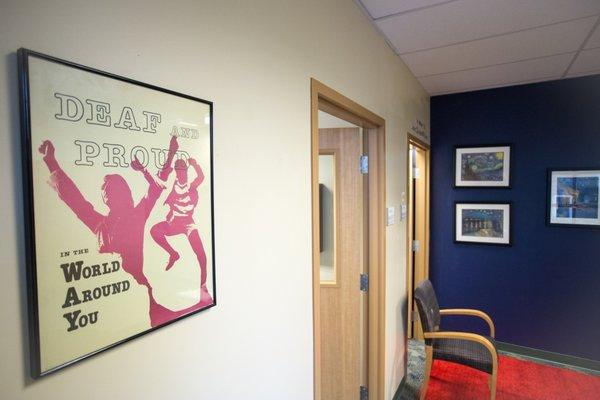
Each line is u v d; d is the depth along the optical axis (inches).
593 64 96.8
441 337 85.3
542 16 69.5
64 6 20.9
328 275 83.1
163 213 26.9
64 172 20.7
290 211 44.6
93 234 22.3
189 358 30.0
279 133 41.9
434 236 130.9
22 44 19.2
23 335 19.6
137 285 25.1
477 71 102.8
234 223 34.8
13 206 19.1
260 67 38.3
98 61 22.7
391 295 90.2
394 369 93.4
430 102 130.5
